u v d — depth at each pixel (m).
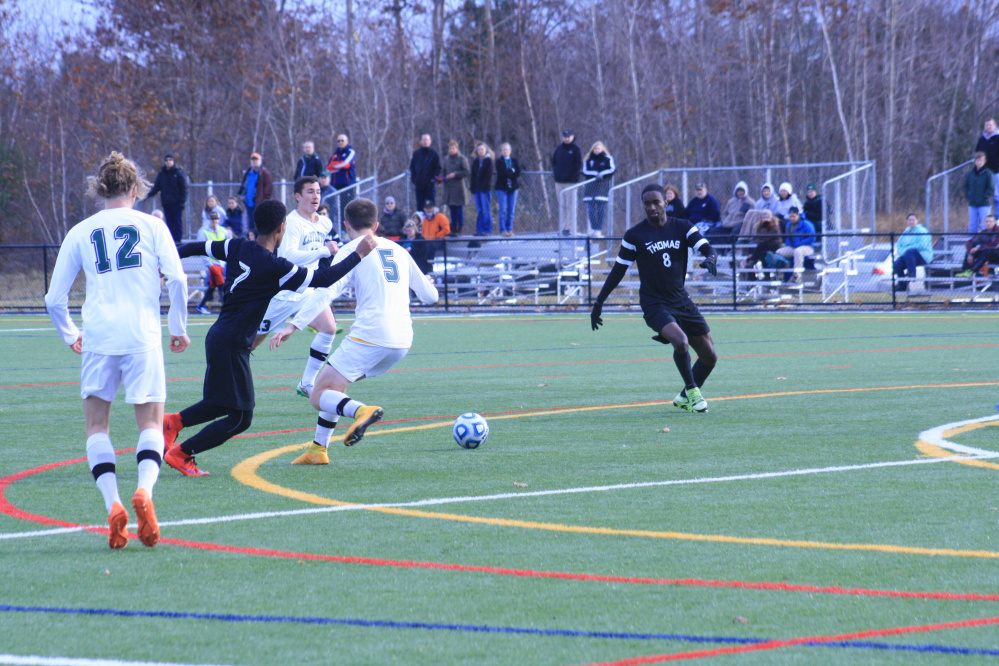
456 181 54.12
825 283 48.66
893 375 24.84
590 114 98.50
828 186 55.25
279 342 17.44
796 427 17.95
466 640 7.94
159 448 10.89
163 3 87.88
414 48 97.19
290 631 8.19
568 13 101.38
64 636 8.11
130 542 10.94
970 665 7.34
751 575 9.53
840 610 8.53
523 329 40.19
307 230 21.75
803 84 92.50
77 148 88.12
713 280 50.19
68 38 87.94
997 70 95.69
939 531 10.98
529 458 15.61
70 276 11.16
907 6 89.81
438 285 51.41
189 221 59.59
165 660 7.59
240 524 11.67
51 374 27.55
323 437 15.25
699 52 92.75
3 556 10.41
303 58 86.94
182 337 11.58
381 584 9.40
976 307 44.28
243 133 91.38
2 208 86.94
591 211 54.78
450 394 23.11
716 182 59.03
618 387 23.95
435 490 13.40
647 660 7.49
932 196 59.31
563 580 9.46
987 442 16.22
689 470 14.47
